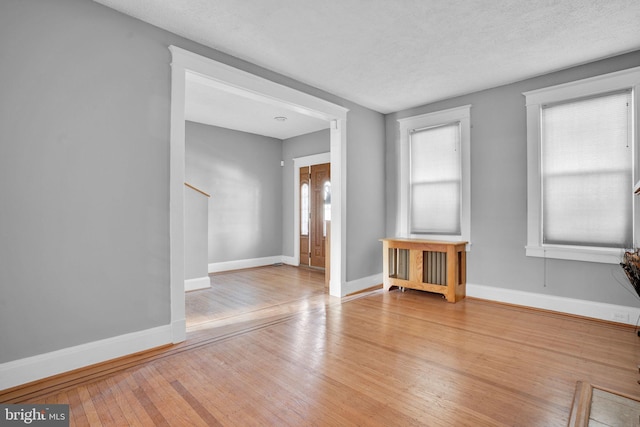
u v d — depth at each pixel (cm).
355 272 457
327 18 256
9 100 205
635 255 252
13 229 206
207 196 481
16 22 208
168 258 273
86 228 233
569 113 346
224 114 523
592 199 332
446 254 404
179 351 260
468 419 174
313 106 393
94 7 237
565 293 349
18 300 208
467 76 367
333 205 439
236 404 189
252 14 251
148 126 262
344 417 176
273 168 690
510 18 255
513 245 384
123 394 199
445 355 252
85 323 233
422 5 239
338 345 272
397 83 388
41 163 216
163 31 272
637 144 305
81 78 232
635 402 188
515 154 382
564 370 227
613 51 309
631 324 308
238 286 487
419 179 472
